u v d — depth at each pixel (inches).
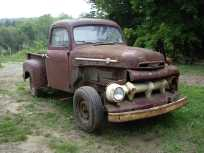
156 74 225.8
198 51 610.9
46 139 226.4
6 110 300.8
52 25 295.9
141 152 202.1
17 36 2679.6
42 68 328.2
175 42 576.1
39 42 1197.7
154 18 583.5
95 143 216.8
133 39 659.4
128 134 231.1
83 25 275.4
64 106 306.7
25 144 218.2
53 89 318.7
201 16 553.0
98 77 239.0
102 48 245.6
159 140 219.6
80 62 252.1
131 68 216.1
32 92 353.4
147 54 225.8
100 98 225.5
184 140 217.8
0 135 232.5
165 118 257.9
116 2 688.4
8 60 908.0
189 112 269.7
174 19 566.3
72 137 228.2
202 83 389.7
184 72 477.4
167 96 239.5
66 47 273.4
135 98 224.2
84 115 236.2
